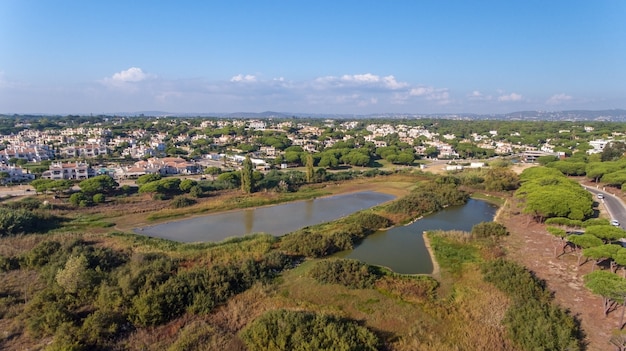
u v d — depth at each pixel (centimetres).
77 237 5584
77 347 2750
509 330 2981
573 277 4162
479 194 9312
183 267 4259
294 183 10400
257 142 18875
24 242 5306
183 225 6900
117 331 3089
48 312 3177
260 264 4341
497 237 5641
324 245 5062
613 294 3122
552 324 2936
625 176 8094
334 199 9231
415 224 6800
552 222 5356
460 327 3150
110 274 3897
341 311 3447
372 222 6450
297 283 4047
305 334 2817
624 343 2803
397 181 11338
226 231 6538
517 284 3797
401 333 3106
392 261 4934
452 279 4231
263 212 7938
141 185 9056
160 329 3173
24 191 8706
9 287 3878
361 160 13875
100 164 13038
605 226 4472
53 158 14138
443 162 15100
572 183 7556
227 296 3706
